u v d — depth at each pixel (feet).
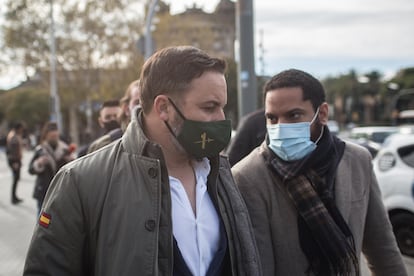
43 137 19.56
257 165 7.04
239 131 11.85
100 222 5.00
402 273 7.39
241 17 23.07
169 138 5.35
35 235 5.06
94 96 94.53
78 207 5.02
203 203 5.62
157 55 5.38
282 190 6.79
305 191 6.59
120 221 4.91
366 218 7.52
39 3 85.51
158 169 5.06
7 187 43.57
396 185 18.86
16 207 31.55
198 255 5.33
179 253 5.16
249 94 23.12
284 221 6.70
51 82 85.56
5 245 21.17
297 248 6.60
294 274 6.56
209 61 5.26
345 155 7.28
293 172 6.64
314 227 6.46
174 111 5.22
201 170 5.73
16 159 33.17
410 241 18.39
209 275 5.39
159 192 5.03
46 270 4.91
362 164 7.38
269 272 6.57
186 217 5.34
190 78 5.14
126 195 5.00
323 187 6.74
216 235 5.59
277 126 6.93
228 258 5.66
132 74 85.35
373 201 7.51
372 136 52.60
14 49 86.07
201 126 5.19
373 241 7.53
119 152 5.32
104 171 5.16
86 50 87.10
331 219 6.57
